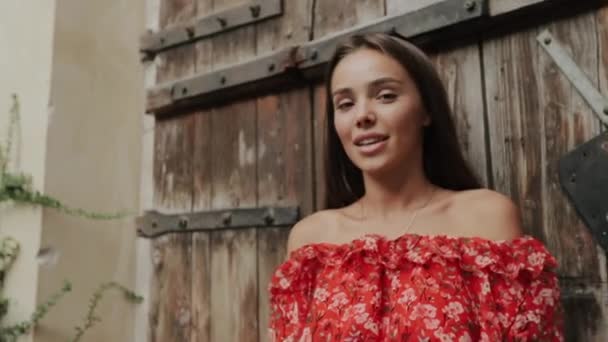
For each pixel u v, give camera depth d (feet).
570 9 3.36
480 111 3.62
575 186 3.21
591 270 3.15
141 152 5.28
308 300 3.16
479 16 3.50
